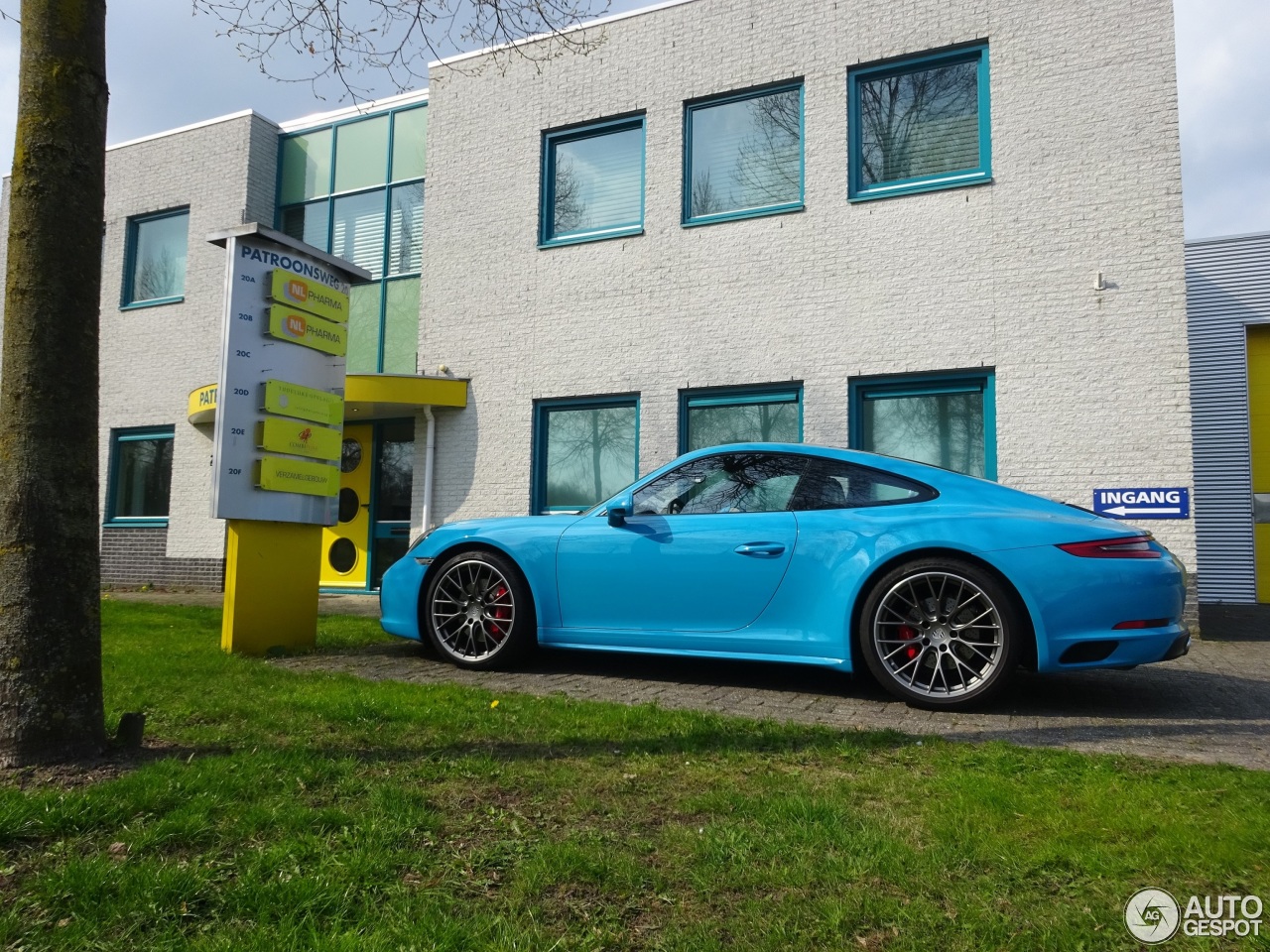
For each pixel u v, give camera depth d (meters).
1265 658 6.39
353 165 12.51
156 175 13.54
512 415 10.55
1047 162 8.39
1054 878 2.26
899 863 2.32
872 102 9.27
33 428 3.13
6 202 14.65
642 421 9.84
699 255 9.73
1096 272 8.13
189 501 12.77
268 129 13.03
